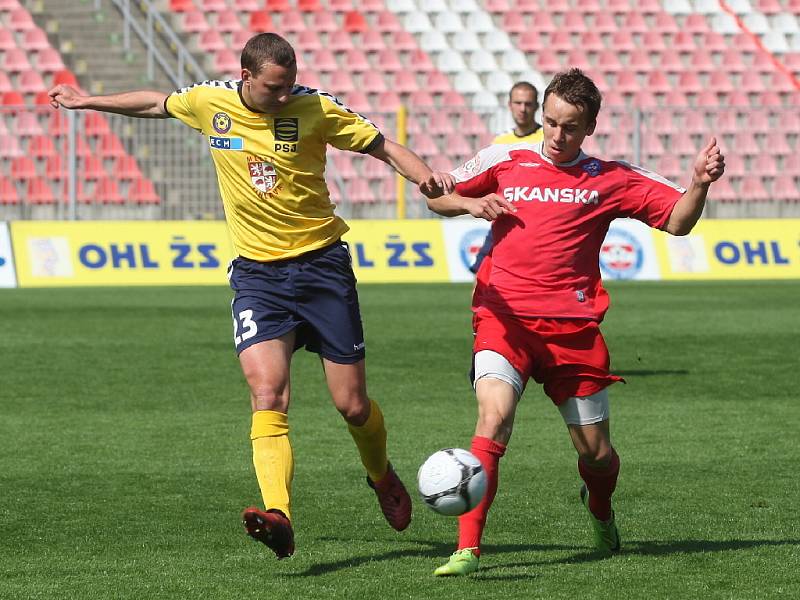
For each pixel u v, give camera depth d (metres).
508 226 15.73
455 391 30.44
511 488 20.08
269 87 15.09
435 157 75.75
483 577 14.68
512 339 15.38
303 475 21.11
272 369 15.54
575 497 19.42
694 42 90.44
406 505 16.84
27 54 77.94
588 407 15.57
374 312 48.00
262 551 16.05
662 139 81.50
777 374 33.41
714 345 39.03
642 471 21.48
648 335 41.31
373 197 70.94
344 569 15.12
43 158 70.25
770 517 18.09
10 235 59.44
